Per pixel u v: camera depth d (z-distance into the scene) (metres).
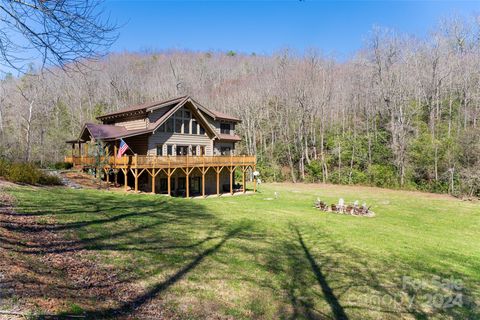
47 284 4.88
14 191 12.84
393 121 35.28
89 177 22.23
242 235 10.85
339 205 18.83
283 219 14.81
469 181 26.52
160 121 22.67
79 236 8.03
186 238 9.55
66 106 47.94
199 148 26.52
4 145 31.03
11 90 36.88
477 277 8.71
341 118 45.31
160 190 23.95
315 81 44.50
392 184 33.22
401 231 14.22
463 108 35.72
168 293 5.78
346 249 10.48
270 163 42.84
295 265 8.42
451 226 16.12
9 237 6.77
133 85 55.31
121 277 6.05
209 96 55.69
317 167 39.28
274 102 49.22
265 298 6.25
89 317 4.16
